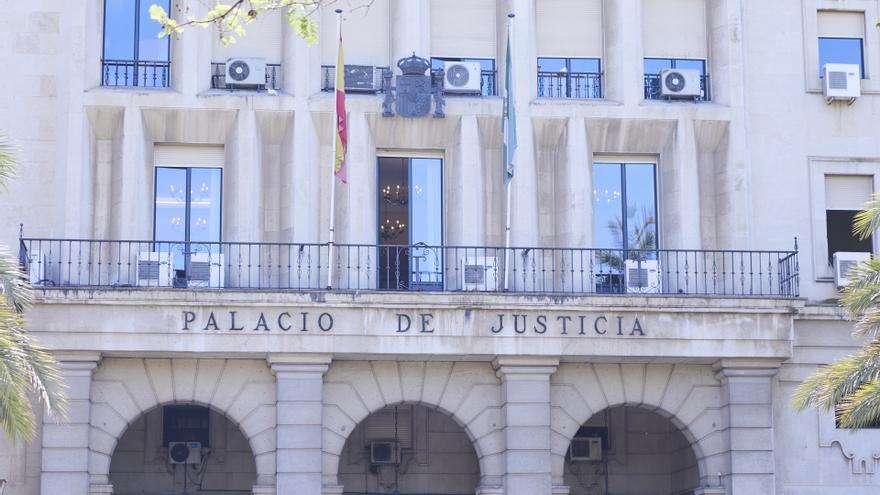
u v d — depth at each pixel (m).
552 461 34.59
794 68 37.28
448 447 38.09
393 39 36.16
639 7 36.69
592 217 35.81
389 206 36.00
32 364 25.67
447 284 35.38
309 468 33.41
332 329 33.53
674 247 35.94
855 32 37.81
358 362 34.44
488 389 34.78
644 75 37.00
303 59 35.31
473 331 33.84
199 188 35.47
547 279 35.47
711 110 36.22
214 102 34.88
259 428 33.91
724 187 36.22
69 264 33.72
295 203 34.75
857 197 37.19
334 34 36.16
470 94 36.03
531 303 34.00
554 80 36.72
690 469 36.88
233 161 35.00
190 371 34.00
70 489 32.69
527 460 33.91
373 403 34.41
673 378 35.38
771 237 36.50
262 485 33.62
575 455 38.44
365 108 35.44
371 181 35.44
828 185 37.09
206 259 34.00
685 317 34.50
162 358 33.88
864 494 35.62
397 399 34.47
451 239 35.56
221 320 33.28
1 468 33.34
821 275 36.50
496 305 33.88
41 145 34.97
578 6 37.03
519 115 35.66
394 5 36.28
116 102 34.56
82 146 34.34
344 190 35.31
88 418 33.03
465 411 34.62
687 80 36.50
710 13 37.22
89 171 34.66
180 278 34.81
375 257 35.22
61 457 32.75
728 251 34.84
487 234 35.88
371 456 37.59
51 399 25.80
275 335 33.34
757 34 37.34
